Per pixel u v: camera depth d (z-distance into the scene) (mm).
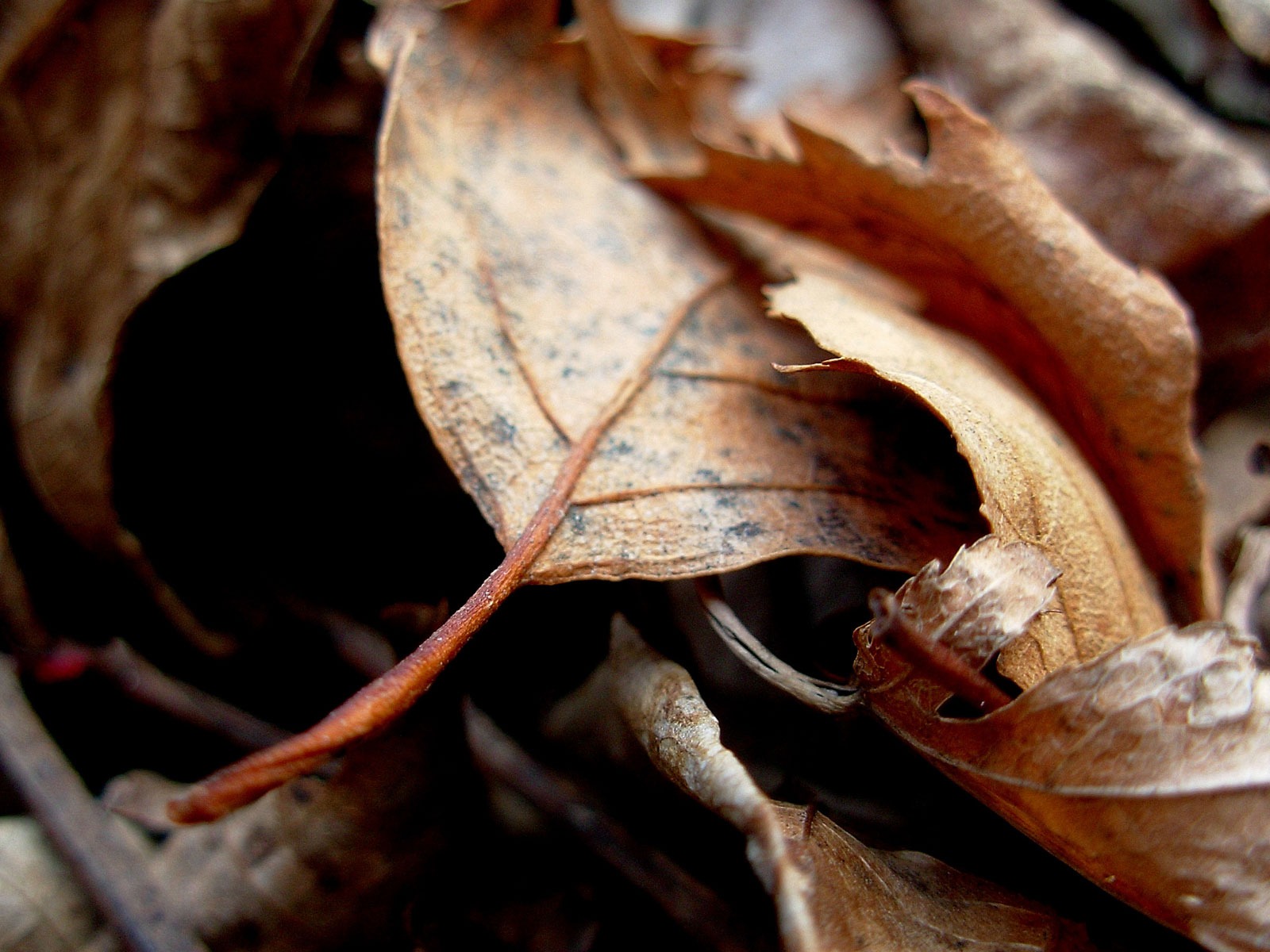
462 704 88
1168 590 92
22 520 102
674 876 94
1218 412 109
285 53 96
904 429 90
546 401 87
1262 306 109
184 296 102
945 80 123
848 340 85
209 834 91
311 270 104
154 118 98
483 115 98
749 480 86
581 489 84
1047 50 120
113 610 104
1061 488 85
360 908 89
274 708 104
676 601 92
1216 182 112
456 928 91
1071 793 76
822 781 89
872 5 126
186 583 103
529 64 100
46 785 91
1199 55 119
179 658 104
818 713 91
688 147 103
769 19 127
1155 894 77
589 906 93
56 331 99
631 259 95
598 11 100
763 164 96
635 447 86
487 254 92
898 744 90
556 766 98
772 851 71
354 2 103
